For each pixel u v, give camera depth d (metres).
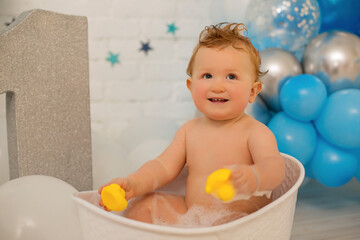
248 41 0.76
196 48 0.76
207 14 1.75
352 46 1.20
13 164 0.96
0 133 1.13
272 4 1.32
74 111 1.00
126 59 1.68
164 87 1.74
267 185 0.57
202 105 0.72
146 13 1.68
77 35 0.98
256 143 0.69
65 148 0.99
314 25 1.33
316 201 1.37
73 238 0.76
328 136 1.16
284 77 1.23
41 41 0.92
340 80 1.19
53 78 0.95
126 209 0.70
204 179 0.71
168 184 0.82
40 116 0.94
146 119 1.55
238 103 0.71
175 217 0.69
